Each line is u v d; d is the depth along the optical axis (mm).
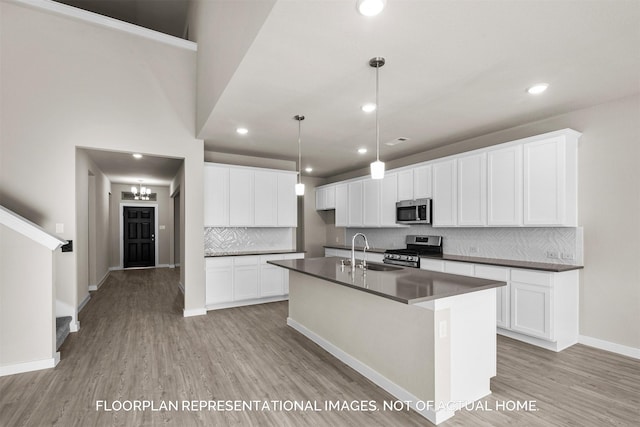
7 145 3568
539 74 2580
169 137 4406
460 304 2219
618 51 2225
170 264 9414
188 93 4539
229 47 2721
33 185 3656
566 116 3498
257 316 4488
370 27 1951
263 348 3322
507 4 1735
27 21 3674
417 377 2199
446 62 2381
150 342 3488
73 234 3854
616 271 3141
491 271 3662
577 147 3393
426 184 4793
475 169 4082
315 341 3467
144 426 2035
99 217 6691
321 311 3379
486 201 3949
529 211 3529
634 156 3031
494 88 2850
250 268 5062
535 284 3258
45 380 2641
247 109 3369
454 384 2168
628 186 3066
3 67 3570
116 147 4074
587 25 1922
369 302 2670
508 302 3494
